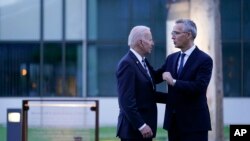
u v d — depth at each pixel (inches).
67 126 339.6
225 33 880.9
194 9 484.4
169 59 298.7
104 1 882.1
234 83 884.0
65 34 882.1
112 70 887.7
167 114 294.7
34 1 880.9
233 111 882.8
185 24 289.0
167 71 296.4
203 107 288.7
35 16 881.5
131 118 276.8
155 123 290.4
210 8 482.9
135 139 285.6
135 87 282.7
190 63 288.0
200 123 286.8
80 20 882.8
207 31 482.9
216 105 487.2
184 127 287.3
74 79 887.7
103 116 882.8
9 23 880.9
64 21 880.9
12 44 884.6
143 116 284.2
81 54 885.8
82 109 338.3
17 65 888.9
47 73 888.3
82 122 339.0
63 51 885.2
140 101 283.9
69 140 339.9
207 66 286.0
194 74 286.4
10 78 900.0
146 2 879.1
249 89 884.6
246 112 884.6
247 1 879.7
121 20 882.1
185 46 290.7
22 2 879.1
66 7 879.7
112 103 884.0
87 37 884.6
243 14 879.1
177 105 288.8
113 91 888.9
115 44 884.6
